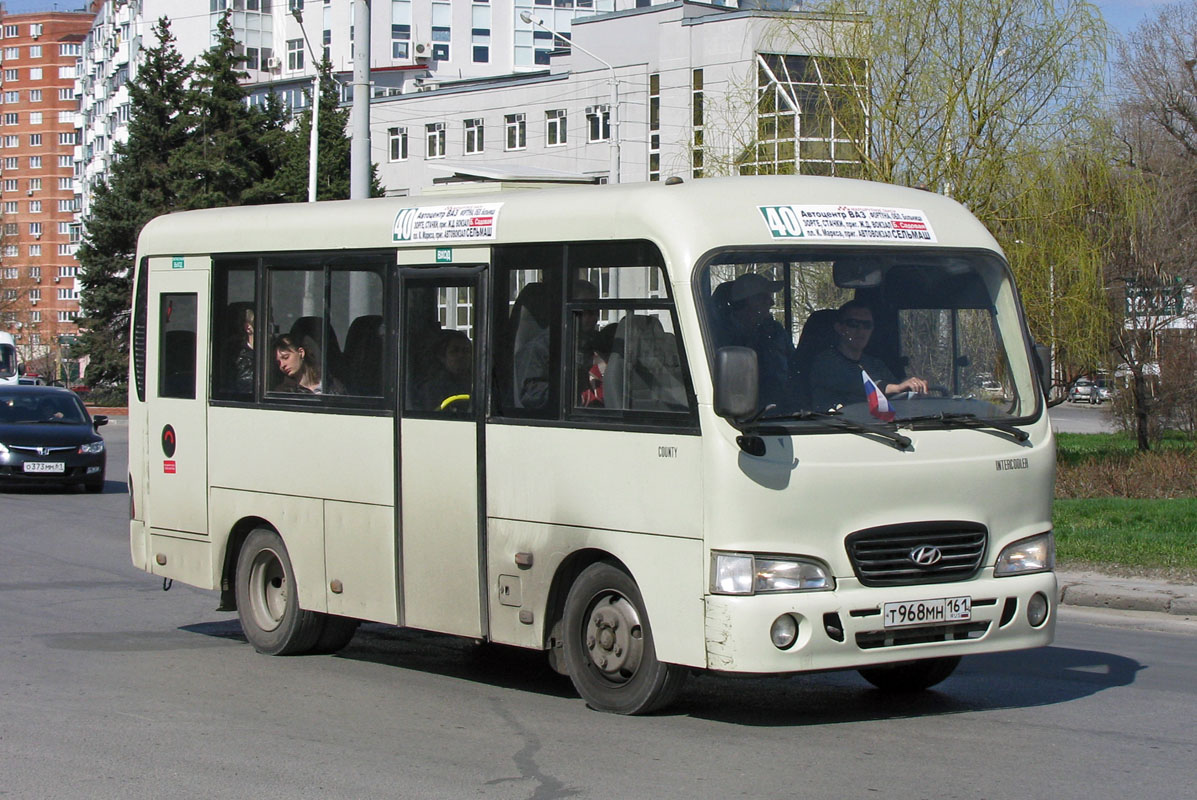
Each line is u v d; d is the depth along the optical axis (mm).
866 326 7660
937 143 22516
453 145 69750
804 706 8219
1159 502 18922
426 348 8805
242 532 10344
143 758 7105
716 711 8070
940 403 7699
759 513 7098
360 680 9148
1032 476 7797
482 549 8422
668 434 7379
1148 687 8773
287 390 9805
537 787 6473
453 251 8656
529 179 9133
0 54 167875
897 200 8094
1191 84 44688
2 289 102188
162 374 10859
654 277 7535
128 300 58938
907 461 7391
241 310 10188
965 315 7922
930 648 7395
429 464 8727
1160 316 29656
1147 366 29906
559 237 8055
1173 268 29234
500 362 8344
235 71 58812
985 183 22500
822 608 7113
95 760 7070
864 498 7277
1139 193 23594
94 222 58094
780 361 7406
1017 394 7953
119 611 12070
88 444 23359
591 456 7781
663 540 7402
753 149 23125
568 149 64562
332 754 7148
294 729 7723
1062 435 36969
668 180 7793
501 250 8383
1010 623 7613
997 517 7656
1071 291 23219
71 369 86438
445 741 7406
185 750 7262
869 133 22453
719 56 56094
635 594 7691
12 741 7488
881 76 22484
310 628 9859
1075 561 14211
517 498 8211
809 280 7578
